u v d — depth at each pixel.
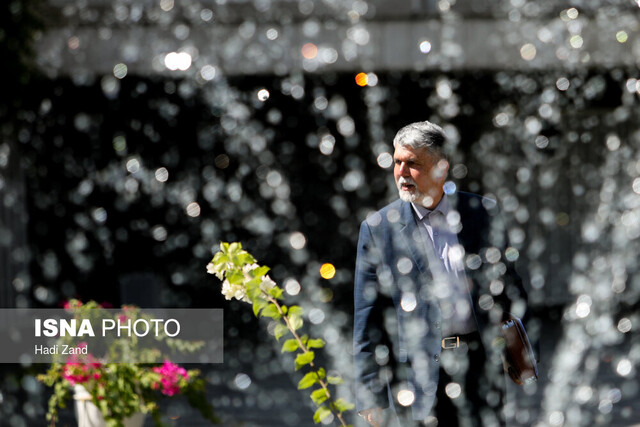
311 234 17.31
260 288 4.49
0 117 13.78
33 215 15.56
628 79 14.19
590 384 9.46
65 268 15.90
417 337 4.34
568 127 15.66
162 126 16.22
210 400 9.00
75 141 15.62
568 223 15.79
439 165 4.33
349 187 17.12
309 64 13.16
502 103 15.49
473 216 4.43
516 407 8.46
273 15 13.09
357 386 4.39
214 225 17.08
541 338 12.86
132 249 16.45
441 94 15.30
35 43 12.84
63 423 8.23
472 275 4.34
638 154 15.42
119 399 6.17
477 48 13.10
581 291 14.84
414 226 4.41
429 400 4.30
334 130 16.67
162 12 13.05
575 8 12.95
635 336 12.28
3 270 14.76
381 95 15.68
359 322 4.43
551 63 13.14
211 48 13.16
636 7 12.83
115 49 13.08
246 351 12.00
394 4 13.04
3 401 8.95
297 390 9.47
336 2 13.07
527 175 15.94
